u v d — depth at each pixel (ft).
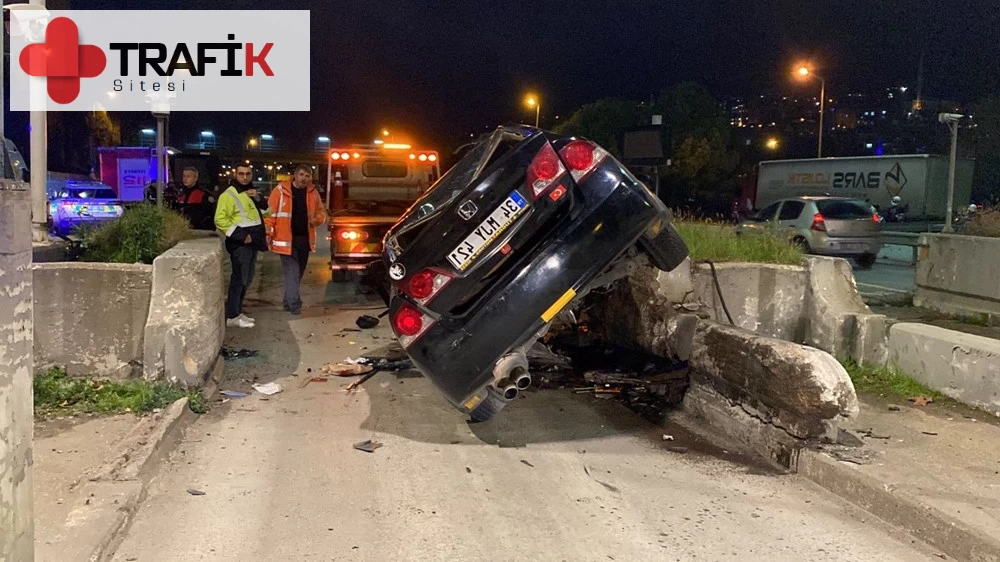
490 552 14.30
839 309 27.14
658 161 77.87
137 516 15.49
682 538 14.97
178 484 17.15
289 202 35.50
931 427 20.43
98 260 27.81
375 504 16.33
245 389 24.68
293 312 36.60
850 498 16.81
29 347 10.00
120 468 16.80
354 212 48.39
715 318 27.53
